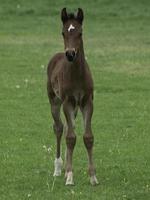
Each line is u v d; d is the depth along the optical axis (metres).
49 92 29.56
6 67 56.56
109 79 51.81
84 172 29.30
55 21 82.38
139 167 30.34
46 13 86.44
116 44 68.25
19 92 47.62
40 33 75.12
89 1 91.62
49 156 32.44
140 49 65.44
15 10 87.44
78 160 31.67
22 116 40.94
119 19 83.06
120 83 50.44
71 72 26.72
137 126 38.53
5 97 45.97
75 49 25.92
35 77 52.81
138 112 41.94
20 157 32.16
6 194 26.39
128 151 33.28
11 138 35.97
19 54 62.53
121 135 36.53
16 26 79.38
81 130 37.78
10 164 30.86
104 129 37.84
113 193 26.14
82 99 27.16
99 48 66.00
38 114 41.44
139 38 71.81
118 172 29.44
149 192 26.34
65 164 29.08
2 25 79.94
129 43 68.81
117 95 46.72
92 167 27.30
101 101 44.88
